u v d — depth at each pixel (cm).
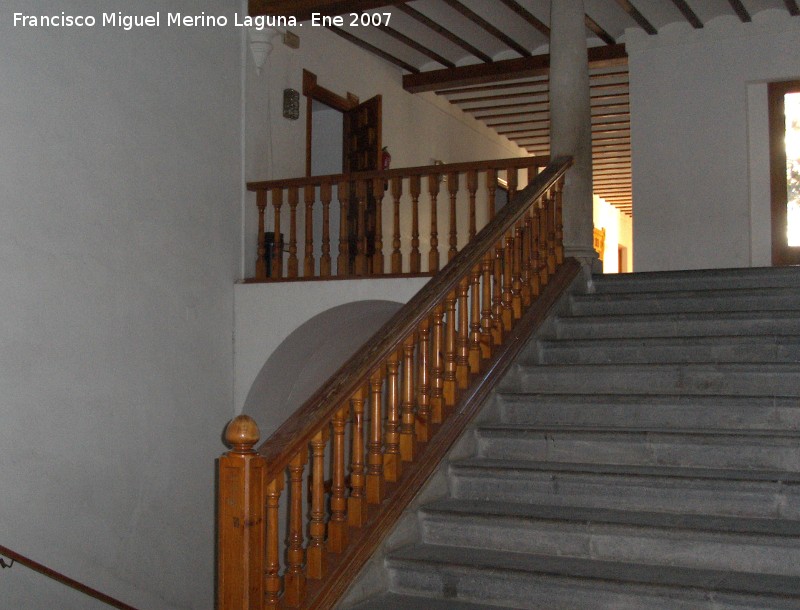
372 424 394
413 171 725
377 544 372
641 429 429
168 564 710
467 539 390
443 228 1212
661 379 473
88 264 642
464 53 1075
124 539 666
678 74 949
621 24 972
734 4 872
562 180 634
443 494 422
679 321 529
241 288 802
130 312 680
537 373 504
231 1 817
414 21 973
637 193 960
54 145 616
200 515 748
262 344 788
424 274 717
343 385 370
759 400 424
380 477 390
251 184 818
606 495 393
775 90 919
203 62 776
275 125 871
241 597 315
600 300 587
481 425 457
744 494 367
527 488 409
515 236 547
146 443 692
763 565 336
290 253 791
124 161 680
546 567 351
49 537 600
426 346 434
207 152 777
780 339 477
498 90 1214
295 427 347
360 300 743
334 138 1062
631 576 335
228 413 790
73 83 634
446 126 1255
